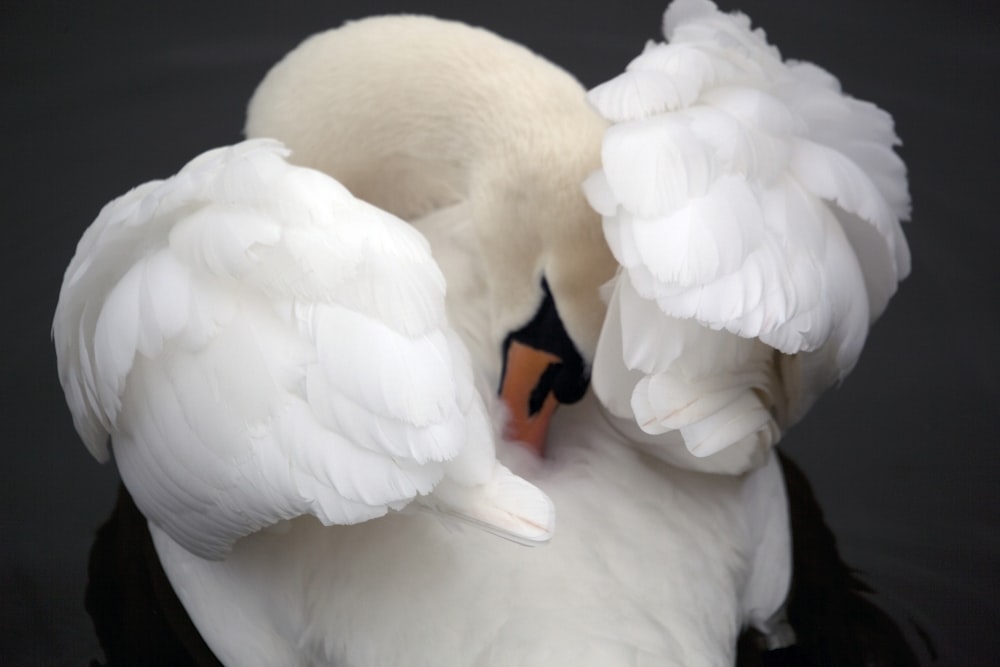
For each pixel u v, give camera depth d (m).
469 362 6.18
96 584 8.41
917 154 11.00
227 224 6.12
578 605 6.58
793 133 6.79
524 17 12.07
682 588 6.91
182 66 11.66
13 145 11.10
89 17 11.94
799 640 8.11
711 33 7.17
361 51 8.70
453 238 8.23
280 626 7.10
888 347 9.83
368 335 5.85
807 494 8.95
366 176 8.88
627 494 7.08
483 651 6.47
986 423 9.34
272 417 5.99
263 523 6.43
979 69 11.48
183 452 6.39
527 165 7.68
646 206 6.16
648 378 6.45
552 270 7.58
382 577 6.66
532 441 7.43
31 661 7.98
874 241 7.15
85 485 8.96
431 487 5.79
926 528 8.73
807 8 11.96
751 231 6.25
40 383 9.49
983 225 10.55
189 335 6.18
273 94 9.02
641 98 6.45
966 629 8.17
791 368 7.05
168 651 8.09
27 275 10.16
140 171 10.95
